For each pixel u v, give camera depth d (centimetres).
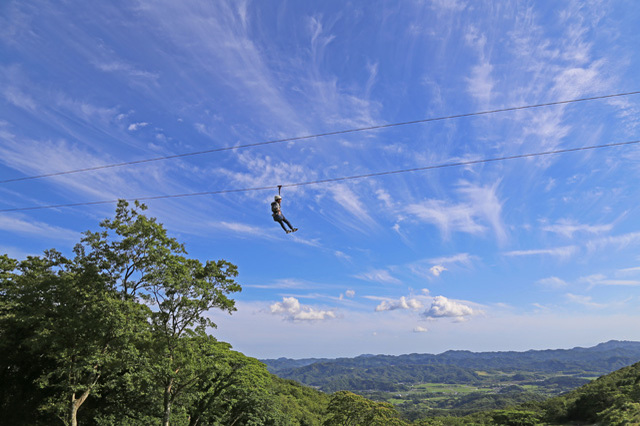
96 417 3416
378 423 5434
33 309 2816
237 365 4316
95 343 2714
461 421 12550
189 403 3747
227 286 3247
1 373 3378
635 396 8031
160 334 2973
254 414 4878
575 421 10012
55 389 3375
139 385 3231
